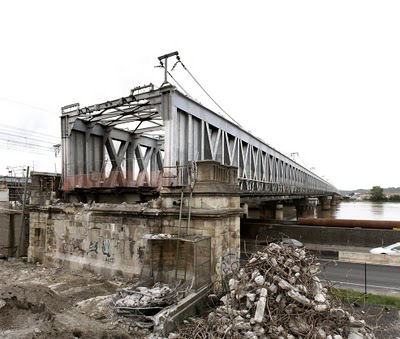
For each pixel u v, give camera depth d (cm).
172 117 1370
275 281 786
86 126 1994
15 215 2036
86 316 812
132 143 2361
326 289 879
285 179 4062
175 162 1376
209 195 1149
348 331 742
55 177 1866
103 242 1394
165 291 974
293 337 676
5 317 710
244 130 2247
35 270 1512
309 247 2419
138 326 820
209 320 802
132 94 1551
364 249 2336
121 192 1722
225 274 1087
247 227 2830
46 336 622
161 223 1241
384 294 1280
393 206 14325
